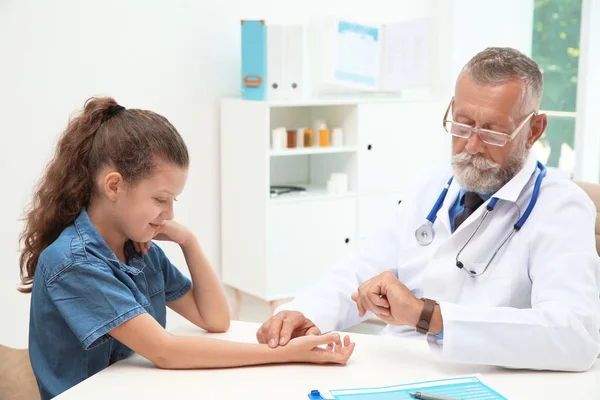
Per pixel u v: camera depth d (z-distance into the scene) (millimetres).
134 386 1260
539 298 1515
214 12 3271
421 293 1826
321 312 1739
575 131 3572
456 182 1844
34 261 1467
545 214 1647
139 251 1500
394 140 3482
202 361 1335
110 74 3029
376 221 3484
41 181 1478
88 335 1308
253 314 3498
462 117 1671
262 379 1293
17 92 2811
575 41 3639
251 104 3123
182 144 1392
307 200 3242
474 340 1355
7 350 1681
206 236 3389
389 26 3471
